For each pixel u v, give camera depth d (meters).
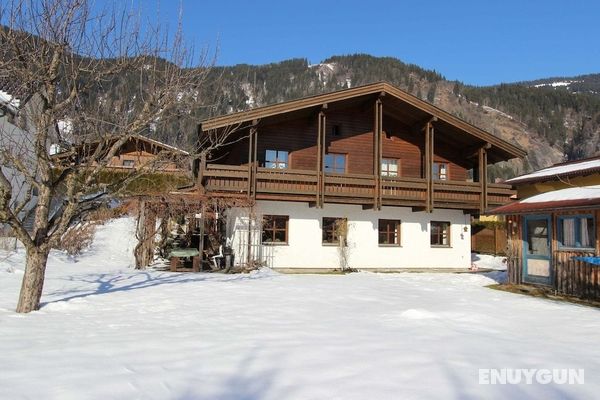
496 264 20.98
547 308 8.62
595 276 10.15
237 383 3.80
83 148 7.72
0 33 6.78
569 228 11.01
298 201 16.41
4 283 10.12
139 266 14.68
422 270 17.94
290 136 17.31
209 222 16.30
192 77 8.38
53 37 7.09
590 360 4.83
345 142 18.00
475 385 3.88
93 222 18.64
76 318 6.60
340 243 16.98
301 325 6.31
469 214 18.81
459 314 7.43
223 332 5.78
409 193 17.25
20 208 7.14
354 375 4.04
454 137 18.92
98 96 8.05
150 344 5.06
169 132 9.07
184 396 3.49
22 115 7.62
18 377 3.83
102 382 3.75
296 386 3.74
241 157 16.67
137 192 13.94
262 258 16.28
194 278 12.16
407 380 3.94
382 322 6.62
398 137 18.72
